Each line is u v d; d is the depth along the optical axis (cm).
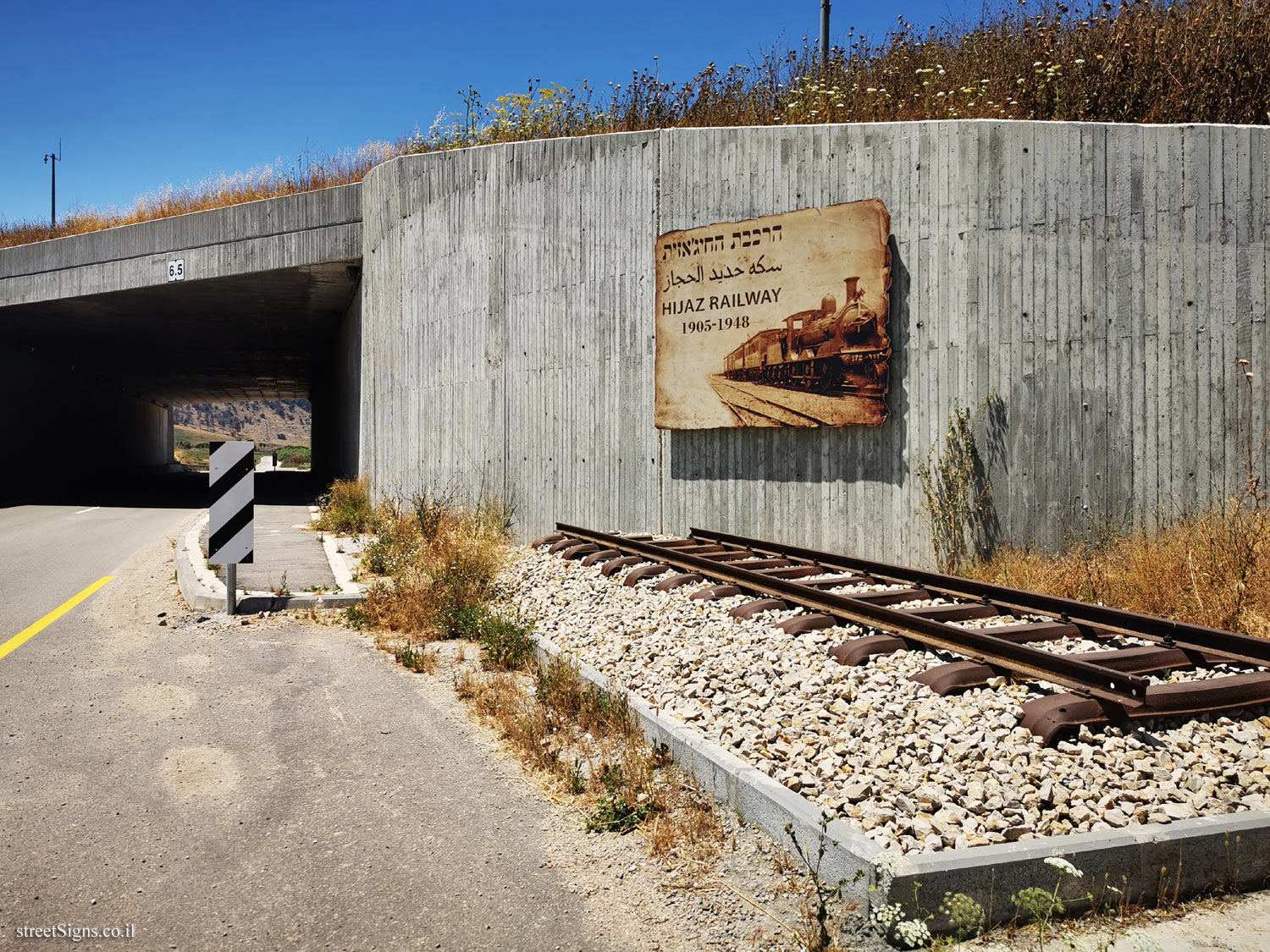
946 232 923
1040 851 313
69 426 3603
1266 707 455
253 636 739
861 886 308
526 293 1269
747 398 1026
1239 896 332
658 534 1115
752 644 591
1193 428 875
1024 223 901
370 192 1739
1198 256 877
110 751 471
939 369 923
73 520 1858
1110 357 891
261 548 1223
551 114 1523
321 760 464
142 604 863
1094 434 892
